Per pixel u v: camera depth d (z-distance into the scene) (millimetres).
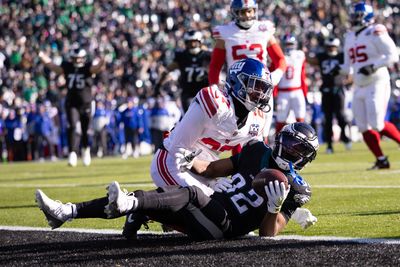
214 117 12102
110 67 64312
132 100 50469
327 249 10906
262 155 12141
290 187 11984
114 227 14344
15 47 67000
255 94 12156
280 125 34719
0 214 17062
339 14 78000
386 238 11758
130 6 77375
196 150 12469
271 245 11383
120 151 53375
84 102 35125
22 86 58656
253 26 19531
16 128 51625
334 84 40344
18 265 10734
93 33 71688
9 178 29297
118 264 10484
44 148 53219
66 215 11086
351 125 57062
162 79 29797
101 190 21781
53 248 12070
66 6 75688
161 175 12617
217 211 11695
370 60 25406
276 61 19734
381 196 17656
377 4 80625
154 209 11234
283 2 80062
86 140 36062
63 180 26641
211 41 64625
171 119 48531
